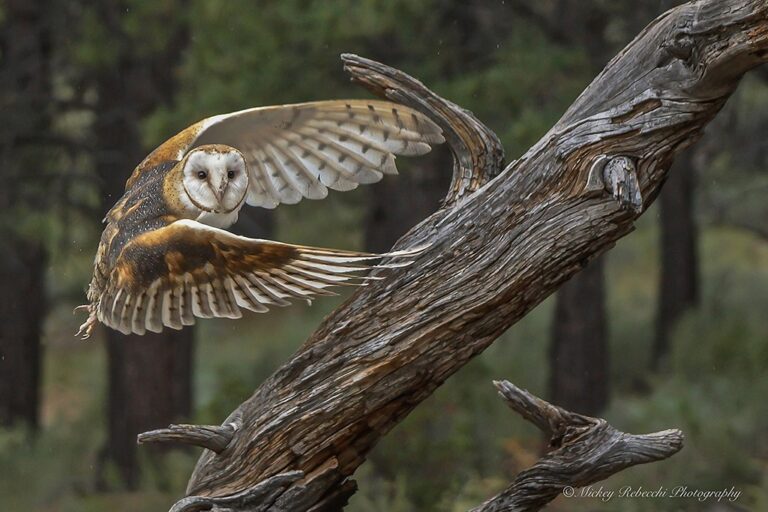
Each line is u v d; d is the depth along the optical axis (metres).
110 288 5.61
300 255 5.38
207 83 14.93
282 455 6.43
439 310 6.25
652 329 30.73
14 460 22.38
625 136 6.16
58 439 24.64
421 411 15.39
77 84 21.38
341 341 6.38
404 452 15.14
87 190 21.92
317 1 14.30
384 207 23.28
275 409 6.43
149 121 15.31
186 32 19.28
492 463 16.89
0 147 20.42
